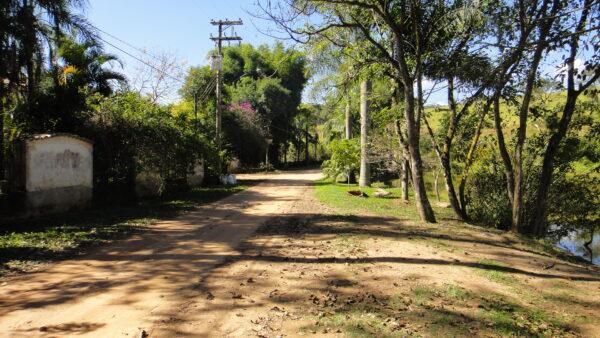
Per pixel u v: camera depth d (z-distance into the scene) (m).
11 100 13.98
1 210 11.11
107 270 7.23
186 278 6.84
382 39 14.93
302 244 9.50
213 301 5.83
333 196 19.84
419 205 13.55
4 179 11.84
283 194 21.06
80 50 19.75
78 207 13.55
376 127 22.20
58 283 6.51
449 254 8.93
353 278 6.97
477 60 13.53
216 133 28.67
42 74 15.03
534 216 13.77
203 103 38.25
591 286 7.32
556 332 5.24
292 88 50.59
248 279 6.81
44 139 12.15
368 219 13.59
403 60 12.98
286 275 7.07
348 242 9.78
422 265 7.89
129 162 15.82
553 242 13.84
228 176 27.08
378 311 5.56
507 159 13.62
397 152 19.31
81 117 14.57
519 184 12.88
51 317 5.21
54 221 11.37
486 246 10.20
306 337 4.78
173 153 17.86
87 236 9.77
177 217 13.12
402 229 11.88
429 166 20.95
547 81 13.47
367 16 14.43
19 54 12.65
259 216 13.66
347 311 5.54
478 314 5.59
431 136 15.83
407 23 13.95
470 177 16.36
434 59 14.77
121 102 16.55
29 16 11.95
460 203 15.78
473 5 11.73
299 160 63.75
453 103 15.12
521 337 4.98
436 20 13.40
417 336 4.84
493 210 14.99
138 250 8.70
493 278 7.30
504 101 14.74
